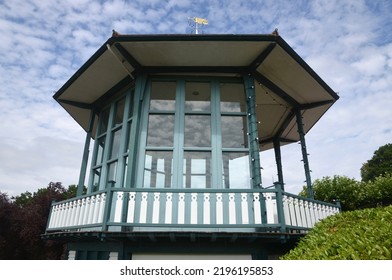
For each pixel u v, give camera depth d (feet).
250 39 20.26
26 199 80.23
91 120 28.68
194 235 16.25
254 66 22.70
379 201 39.70
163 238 17.13
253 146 20.83
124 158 22.59
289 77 24.77
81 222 19.83
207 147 21.36
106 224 16.98
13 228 51.98
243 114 22.49
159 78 23.56
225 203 17.56
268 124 33.24
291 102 28.32
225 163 20.93
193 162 20.95
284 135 35.96
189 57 22.15
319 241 11.96
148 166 20.94
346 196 40.42
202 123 22.24
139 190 17.80
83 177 26.63
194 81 23.65
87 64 23.20
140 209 17.48
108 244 19.17
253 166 20.43
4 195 54.80
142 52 21.53
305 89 26.40
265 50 21.25
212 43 20.58
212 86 23.32
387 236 8.97
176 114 22.34
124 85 25.43
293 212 19.08
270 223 17.19
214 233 16.19
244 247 18.03
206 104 23.03
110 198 17.79
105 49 21.25
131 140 21.24
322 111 30.09
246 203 17.63
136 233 16.38
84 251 21.26
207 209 17.35
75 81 25.48
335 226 13.64
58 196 59.77
